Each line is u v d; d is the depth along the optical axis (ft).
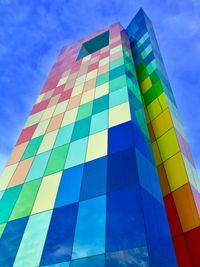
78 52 130.62
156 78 83.76
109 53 103.50
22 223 50.21
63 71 118.62
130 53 105.19
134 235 36.63
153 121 74.59
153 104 78.74
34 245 44.04
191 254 47.73
